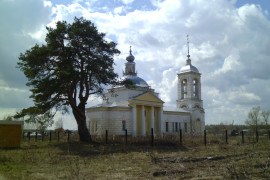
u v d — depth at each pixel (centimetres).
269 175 1239
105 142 3012
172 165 1544
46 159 1844
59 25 2981
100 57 3181
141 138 3008
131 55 6053
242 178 1194
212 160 1758
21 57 2989
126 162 1697
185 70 6619
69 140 3384
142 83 5656
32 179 1202
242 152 2159
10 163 1653
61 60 2933
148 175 1279
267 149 2389
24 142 3300
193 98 6456
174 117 5994
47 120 3141
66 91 2991
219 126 8738
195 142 3077
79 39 3088
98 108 4778
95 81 3181
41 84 2862
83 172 1359
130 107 4888
